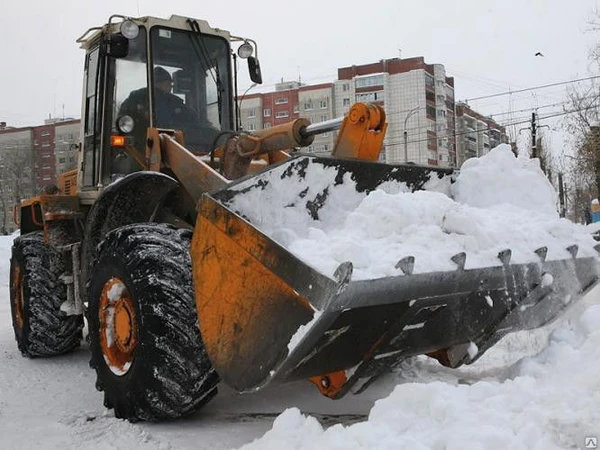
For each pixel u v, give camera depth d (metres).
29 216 6.73
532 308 3.83
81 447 3.38
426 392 2.81
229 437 3.44
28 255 5.78
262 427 3.60
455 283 3.13
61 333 5.63
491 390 2.90
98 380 4.00
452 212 3.37
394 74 46.94
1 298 10.48
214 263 3.13
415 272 2.94
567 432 2.43
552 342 3.66
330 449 2.57
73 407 4.22
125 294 3.82
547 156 37.12
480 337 3.78
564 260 3.66
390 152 46.53
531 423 2.51
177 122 5.12
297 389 4.37
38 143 52.16
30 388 4.77
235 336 3.04
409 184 3.91
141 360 3.53
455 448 2.41
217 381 3.48
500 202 4.12
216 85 5.39
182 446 3.31
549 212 4.16
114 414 3.90
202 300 3.20
